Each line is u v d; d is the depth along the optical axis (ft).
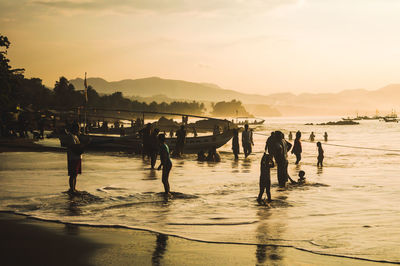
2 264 19.52
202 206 34.65
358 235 25.54
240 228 27.27
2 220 28.53
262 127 467.93
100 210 32.32
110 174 54.65
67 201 35.24
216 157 78.69
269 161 37.11
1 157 76.23
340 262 20.27
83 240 23.79
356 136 236.43
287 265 19.81
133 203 35.22
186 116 112.88
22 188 41.37
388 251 22.12
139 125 161.68
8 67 140.87
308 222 29.14
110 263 19.84
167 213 31.76
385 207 34.91
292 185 47.29
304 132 317.42
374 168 69.10
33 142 117.08
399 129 372.38
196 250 22.16
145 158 80.59
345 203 36.68
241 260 20.51
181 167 66.54
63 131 39.06
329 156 97.76
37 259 20.31
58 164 64.39
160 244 23.24
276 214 31.91
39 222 28.07
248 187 45.06
